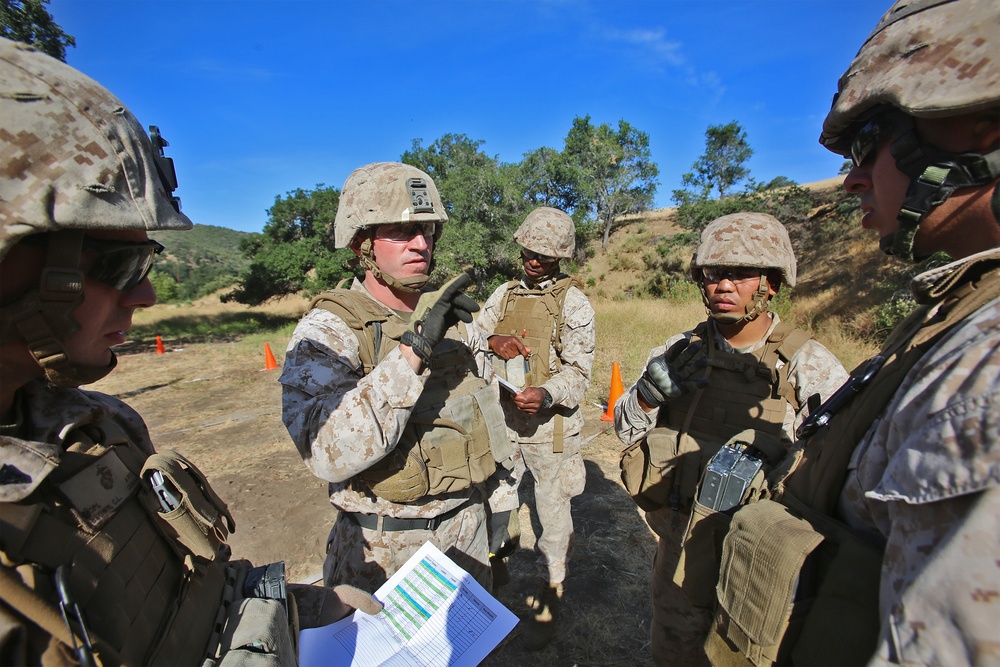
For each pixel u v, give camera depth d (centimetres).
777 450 144
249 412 677
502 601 299
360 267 203
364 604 137
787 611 87
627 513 379
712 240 193
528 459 284
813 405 178
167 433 599
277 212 3183
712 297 195
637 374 747
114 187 75
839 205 1866
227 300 3141
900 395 73
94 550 79
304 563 334
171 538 99
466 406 181
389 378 145
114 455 93
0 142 66
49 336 73
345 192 188
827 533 89
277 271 2852
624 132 3969
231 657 92
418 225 180
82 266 76
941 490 56
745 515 101
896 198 83
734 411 187
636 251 3378
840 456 94
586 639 270
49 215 68
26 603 65
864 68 82
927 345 81
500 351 272
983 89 66
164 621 89
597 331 1085
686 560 148
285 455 516
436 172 3706
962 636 52
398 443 165
